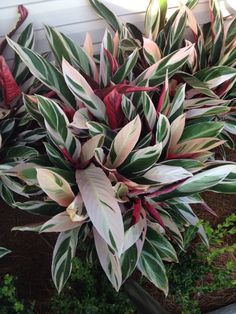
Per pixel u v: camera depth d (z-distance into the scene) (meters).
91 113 1.10
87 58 1.19
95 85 1.17
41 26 1.38
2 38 1.37
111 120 1.11
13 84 1.19
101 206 0.94
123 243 0.93
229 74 1.27
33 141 1.26
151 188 1.06
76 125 1.03
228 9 1.53
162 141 1.06
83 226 1.08
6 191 1.21
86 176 1.01
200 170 1.08
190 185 1.05
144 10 1.47
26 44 1.30
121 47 1.27
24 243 1.31
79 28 1.43
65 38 1.17
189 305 1.16
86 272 1.13
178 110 1.12
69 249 1.04
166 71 1.09
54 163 1.06
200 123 1.11
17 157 1.19
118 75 1.16
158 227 1.08
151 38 1.35
